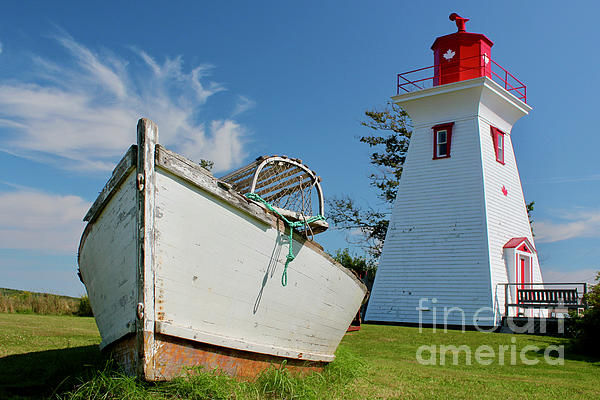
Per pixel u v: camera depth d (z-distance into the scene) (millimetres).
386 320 25219
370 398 8266
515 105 26641
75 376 7301
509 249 24516
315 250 8312
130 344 6789
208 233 6934
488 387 9953
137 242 6457
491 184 24750
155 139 6523
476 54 26797
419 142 26375
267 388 7359
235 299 7336
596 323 16469
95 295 8781
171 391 6406
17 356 9633
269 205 7934
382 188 37438
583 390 10148
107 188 7391
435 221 25016
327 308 8945
